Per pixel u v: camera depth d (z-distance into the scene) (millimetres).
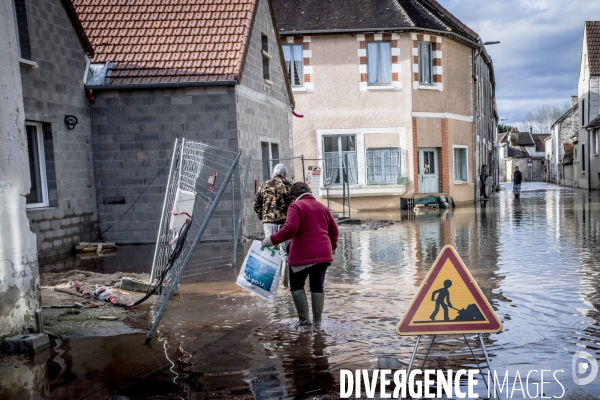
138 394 4691
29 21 12312
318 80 26578
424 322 4559
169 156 14883
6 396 4695
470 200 30297
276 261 7090
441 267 4570
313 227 6723
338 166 26812
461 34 29344
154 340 6215
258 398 4582
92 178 14805
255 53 16875
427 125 27172
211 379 5004
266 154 18281
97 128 14875
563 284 8680
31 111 12305
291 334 6355
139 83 14648
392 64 26656
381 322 6801
